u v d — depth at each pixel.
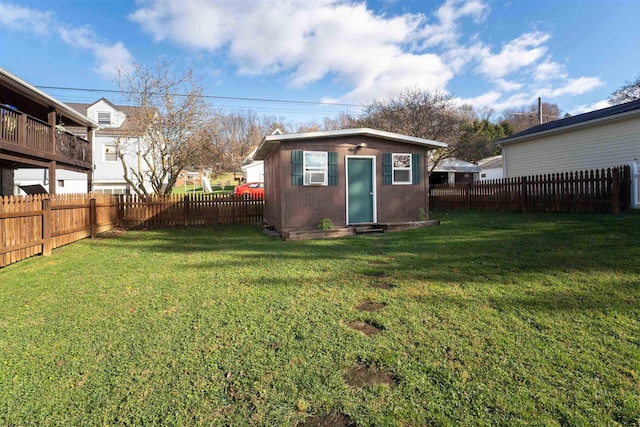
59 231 7.96
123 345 2.89
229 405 2.10
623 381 2.19
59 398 2.21
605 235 6.50
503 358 2.51
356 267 5.36
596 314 3.20
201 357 2.66
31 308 3.83
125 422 1.98
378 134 9.95
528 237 6.97
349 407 2.05
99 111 22.00
